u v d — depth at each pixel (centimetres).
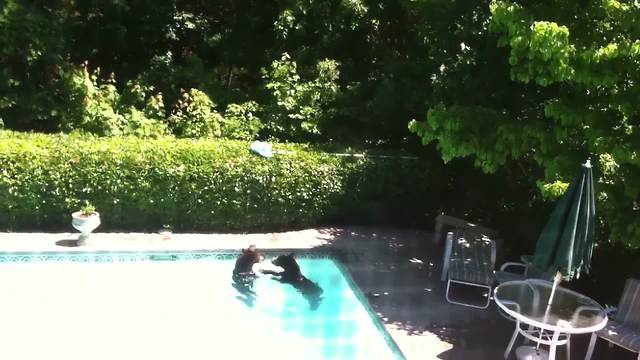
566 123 715
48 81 1283
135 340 731
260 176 1054
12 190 949
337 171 1109
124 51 1591
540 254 711
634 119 721
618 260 916
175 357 704
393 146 1280
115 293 840
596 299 900
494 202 1159
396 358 741
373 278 958
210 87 1506
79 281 863
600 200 759
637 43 632
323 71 1412
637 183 696
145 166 997
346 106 1330
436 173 1157
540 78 679
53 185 967
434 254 1070
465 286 956
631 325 729
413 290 927
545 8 733
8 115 1254
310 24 1519
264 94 1465
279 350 741
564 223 691
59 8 1389
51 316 765
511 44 666
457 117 772
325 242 1075
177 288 871
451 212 1202
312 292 891
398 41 1467
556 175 760
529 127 754
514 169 1085
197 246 991
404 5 1259
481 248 957
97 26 1533
